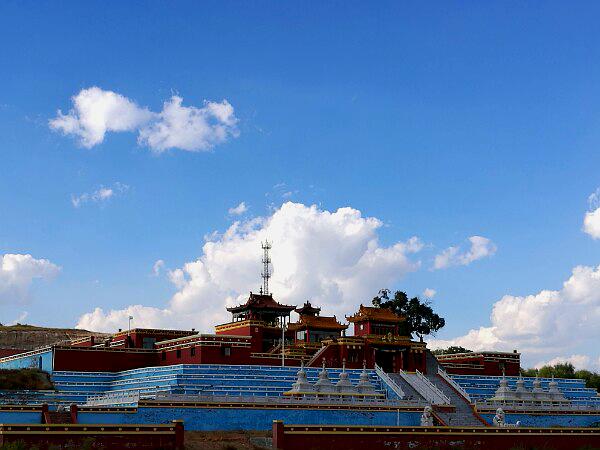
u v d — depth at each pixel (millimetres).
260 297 142000
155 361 122938
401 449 77375
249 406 92375
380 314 138500
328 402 97875
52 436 64250
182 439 68625
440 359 152375
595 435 88938
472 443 81562
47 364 115875
